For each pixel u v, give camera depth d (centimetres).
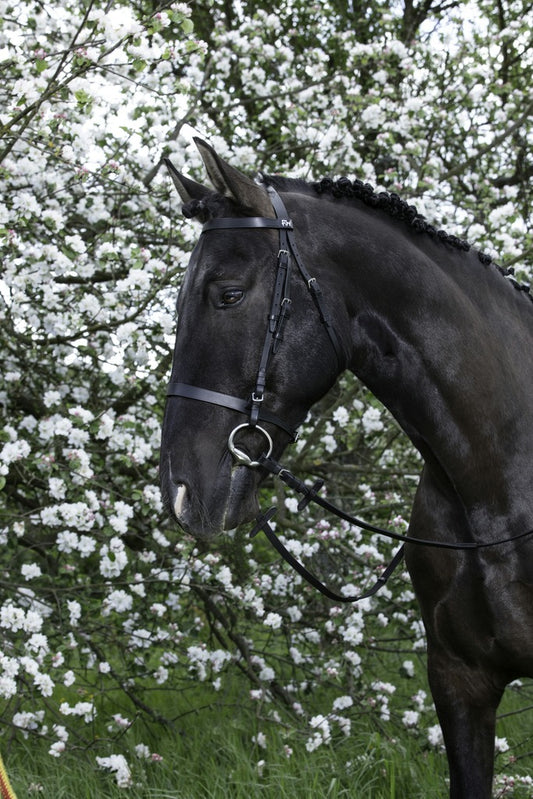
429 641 249
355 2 761
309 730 391
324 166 533
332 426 494
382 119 537
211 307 204
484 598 229
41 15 464
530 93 643
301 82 568
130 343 398
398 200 237
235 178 209
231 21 729
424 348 222
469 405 223
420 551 243
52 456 368
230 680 466
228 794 358
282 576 452
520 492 228
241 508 202
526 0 673
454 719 243
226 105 546
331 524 488
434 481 238
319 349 209
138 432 461
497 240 493
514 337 245
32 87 356
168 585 441
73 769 377
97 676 448
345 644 441
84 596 413
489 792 243
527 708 399
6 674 333
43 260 378
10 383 441
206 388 201
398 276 222
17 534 388
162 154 473
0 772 211
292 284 209
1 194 418
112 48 333
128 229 466
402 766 380
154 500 390
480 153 592
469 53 603
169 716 474
